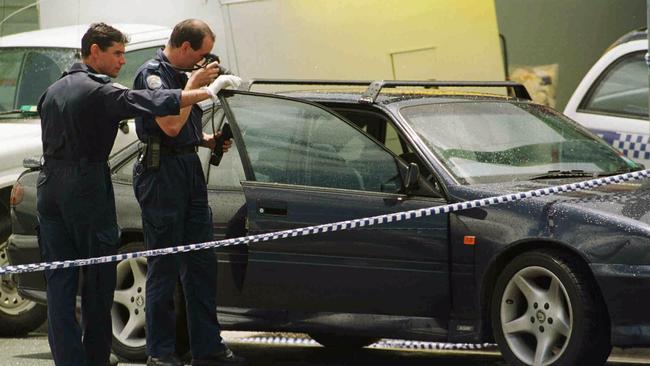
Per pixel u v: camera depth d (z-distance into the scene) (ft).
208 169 97.60
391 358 105.09
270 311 94.53
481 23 143.33
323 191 93.35
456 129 95.81
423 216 89.51
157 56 89.40
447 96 100.94
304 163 94.68
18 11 156.15
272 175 95.20
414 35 144.66
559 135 99.40
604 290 82.28
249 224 94.17
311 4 145.89
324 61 146.51
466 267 88.17
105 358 86.53
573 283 83.46
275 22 146.82
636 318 81.61
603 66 134.10
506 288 86.94
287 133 95.76
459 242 88.33
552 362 84.64
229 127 95.66
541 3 153.89
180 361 90.53
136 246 101.30
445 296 89.15
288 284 93.50
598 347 84.02
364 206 91.45
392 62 145.28
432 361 103.24
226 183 96.58
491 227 87.10
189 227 90.27
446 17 143.84
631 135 129.70
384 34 144.97
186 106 82.48
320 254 92.32
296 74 147.23
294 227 92.99
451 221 88.79
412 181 89.86
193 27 87.92
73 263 83.15
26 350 111.65
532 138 97.81
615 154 100.12
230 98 97.04
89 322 85.61
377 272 90.79
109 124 82.64
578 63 154.30
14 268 83.61
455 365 101.09
